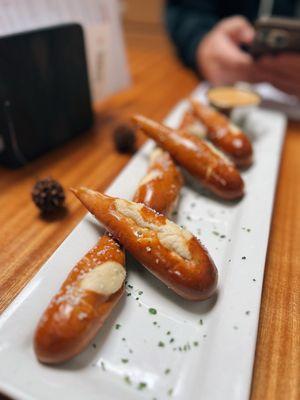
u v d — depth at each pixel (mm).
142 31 822
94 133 369
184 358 167
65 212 260
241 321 175
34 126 303
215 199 273
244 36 505
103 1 377
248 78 470
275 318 194
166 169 261
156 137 285
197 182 289
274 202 283
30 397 142
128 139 335
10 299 195
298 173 325
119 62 424
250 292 190
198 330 180
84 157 328
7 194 275
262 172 298
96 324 167
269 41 396
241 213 254
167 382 158
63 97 325
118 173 310
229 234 241
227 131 308
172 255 188
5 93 271
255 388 160
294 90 448
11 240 234
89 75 359
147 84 503
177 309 190
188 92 486
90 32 355
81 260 187
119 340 174
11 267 215
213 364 157
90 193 219
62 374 154
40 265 217
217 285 195
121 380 158
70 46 316
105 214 208
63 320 158
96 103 434
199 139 283
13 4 293
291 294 209
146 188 241
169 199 240
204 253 193
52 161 319
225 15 675
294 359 174
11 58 269
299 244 247
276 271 224
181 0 640
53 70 306
